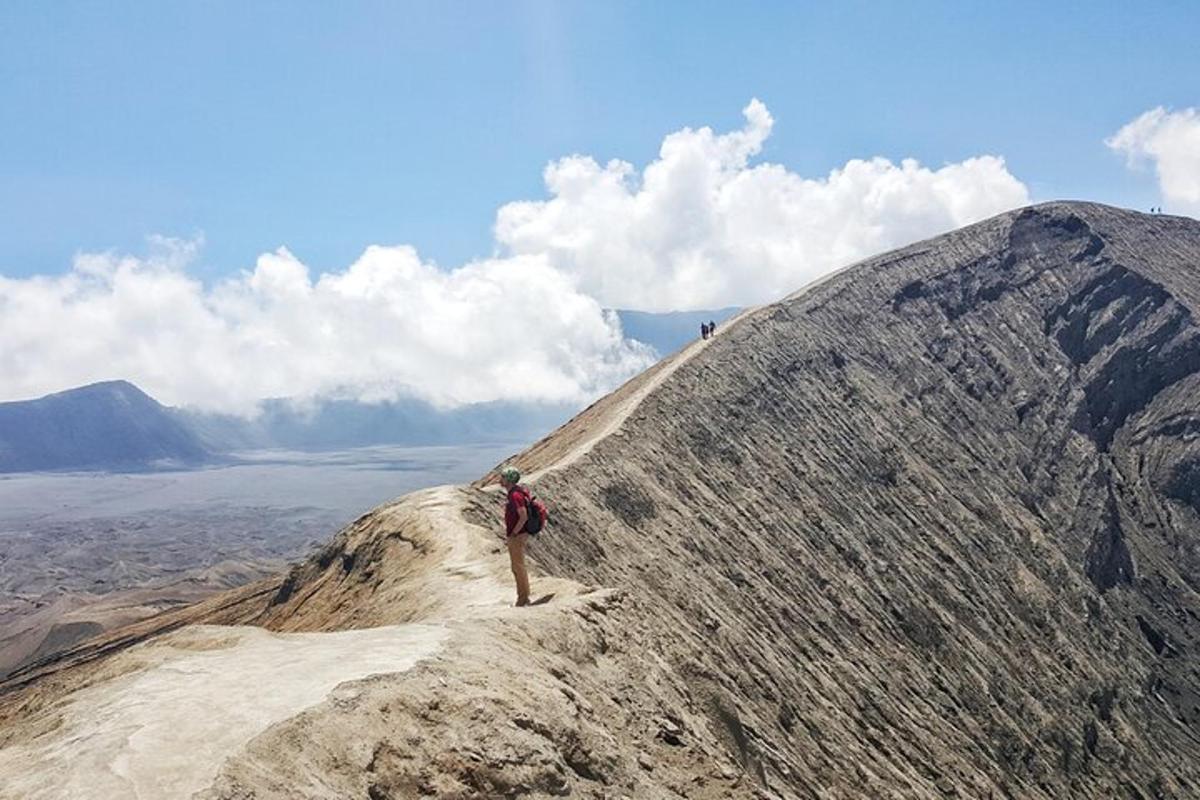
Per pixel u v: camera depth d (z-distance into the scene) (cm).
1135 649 9338
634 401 7538
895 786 4822
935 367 11738
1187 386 13025
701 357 8800
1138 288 14100
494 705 1495
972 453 10612
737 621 5256
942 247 14188
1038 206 15550
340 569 4147
